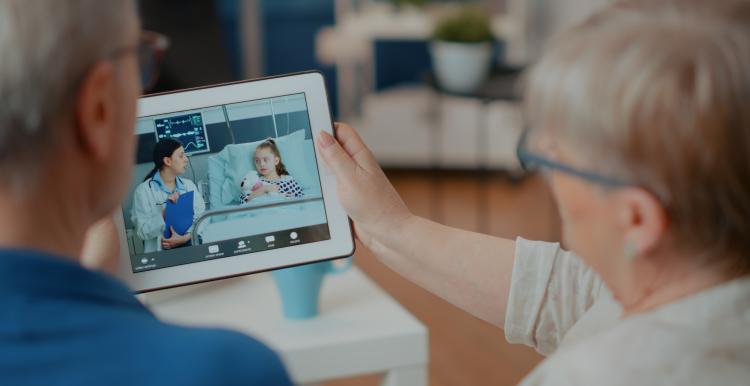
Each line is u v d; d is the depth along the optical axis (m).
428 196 4.45
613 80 0.63
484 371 2.76
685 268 0.68
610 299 0.89
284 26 5.23
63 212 0.65
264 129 1.12
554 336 1.05
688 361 0.64
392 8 4.79
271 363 0.63
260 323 1.53
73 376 0.58
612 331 0.67
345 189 1.12
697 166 0.62
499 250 1.08
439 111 4.70
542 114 0.68
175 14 1.91
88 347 0.60
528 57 4.88
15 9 0.59
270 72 5.31
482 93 3.60
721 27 0.62
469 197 4.44
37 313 0.59
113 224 1.08
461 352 2.89
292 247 1.13
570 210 0.71
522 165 0.73
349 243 1.14
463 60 3.59
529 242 1.07
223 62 1.96
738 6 0.63
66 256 0.66
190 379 0.60
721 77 0.61
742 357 0.64
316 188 1.13
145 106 1.09
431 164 4.81
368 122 4.77
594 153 0.65
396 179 4.71
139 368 0.60
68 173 0.64
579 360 0.66
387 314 1.55
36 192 0.63
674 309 0.66
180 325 0.66
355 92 5.23
